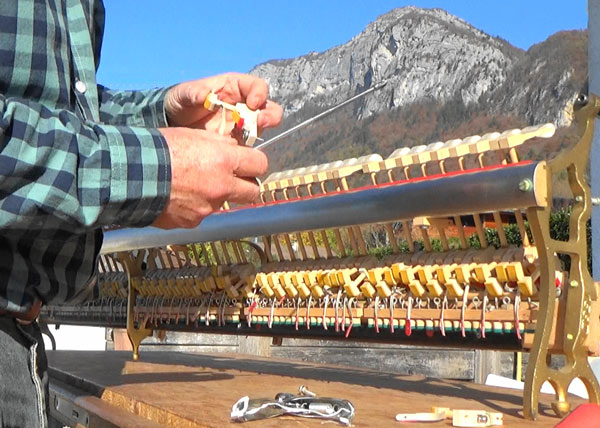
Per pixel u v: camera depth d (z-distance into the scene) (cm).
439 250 153
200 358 289
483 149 135
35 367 124
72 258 130
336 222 165
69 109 123
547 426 122
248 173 119
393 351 467
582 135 131
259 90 148
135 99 172
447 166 146
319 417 129
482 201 132
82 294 145
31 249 123
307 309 179
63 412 212
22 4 116
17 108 99
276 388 181
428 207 142
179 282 221
